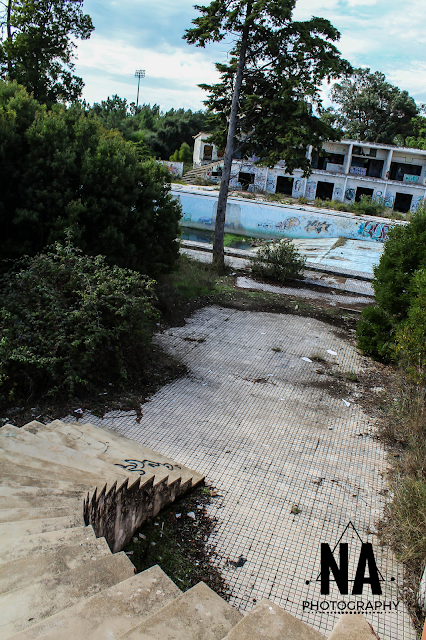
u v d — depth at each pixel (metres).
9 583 2.65
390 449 6.48
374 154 40.56
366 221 26.72
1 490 3.83
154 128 56.22
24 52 22.47
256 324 11.16
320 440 6.57
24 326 6.72
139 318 7.57
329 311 12.76
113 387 7.26
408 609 4.00
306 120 13.83
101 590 2.62
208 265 15.62
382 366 9.43
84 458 4.72
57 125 9.05
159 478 4.86
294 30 12.95
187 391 7.58
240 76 13.91
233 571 4.25
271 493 5.36
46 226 8.97
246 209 27.58
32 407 6.43
